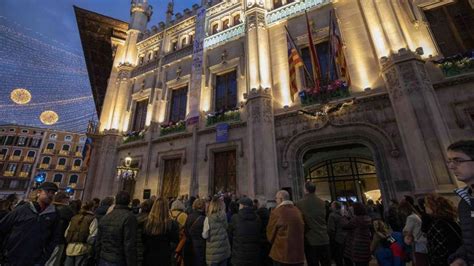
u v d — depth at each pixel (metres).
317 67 10.84
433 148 7.50
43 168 51.84
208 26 16.56
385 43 9.73
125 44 20.17
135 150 15.83
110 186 15.45
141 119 17.23
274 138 11.04
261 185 10.01
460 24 9.56
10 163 49.91
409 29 9.80
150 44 19.62
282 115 11.29
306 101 10.97
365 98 9.70
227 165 12.44
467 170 2.00
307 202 4.72
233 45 14.77
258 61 12.36
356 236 4.60
